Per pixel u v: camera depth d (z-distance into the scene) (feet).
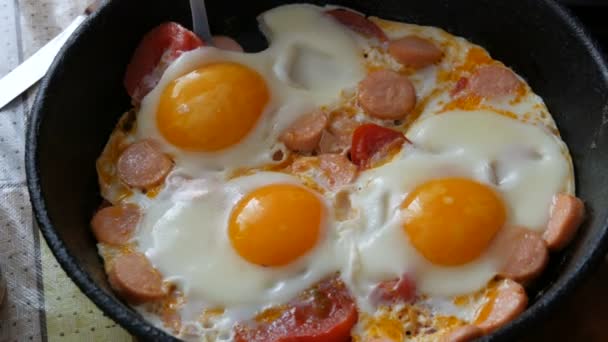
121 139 1.16
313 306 1.01
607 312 1.09
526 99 1.19
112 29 1.16
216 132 1.12
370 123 1.16
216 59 1.18
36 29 1.39
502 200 1.08
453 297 1.01
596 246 0.93
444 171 1.09
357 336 0.99
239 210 1.06
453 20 1.24
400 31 1.26
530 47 1.20
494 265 1.03
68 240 1.00
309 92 1.19
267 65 1.20
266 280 1.03
